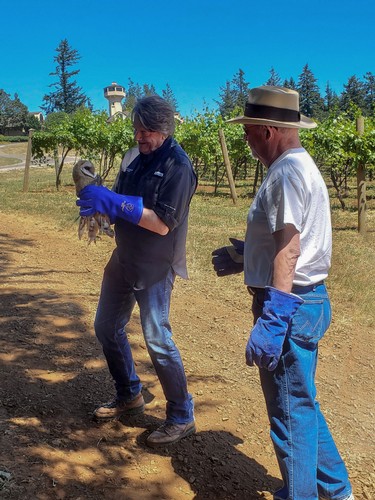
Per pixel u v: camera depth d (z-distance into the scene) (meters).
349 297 6.31
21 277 6.66
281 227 2.38
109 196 2.87
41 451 3.09
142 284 3.08
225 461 3.24
